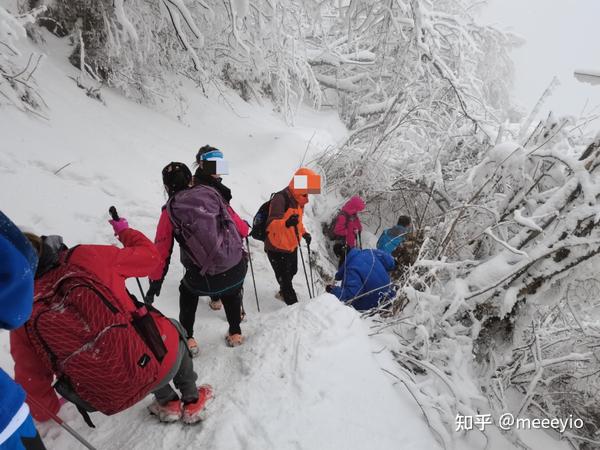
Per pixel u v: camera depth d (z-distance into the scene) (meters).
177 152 5.25
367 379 2.44
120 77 5.72
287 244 3.59
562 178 3.27
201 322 3.18
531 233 2.88
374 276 3.39
